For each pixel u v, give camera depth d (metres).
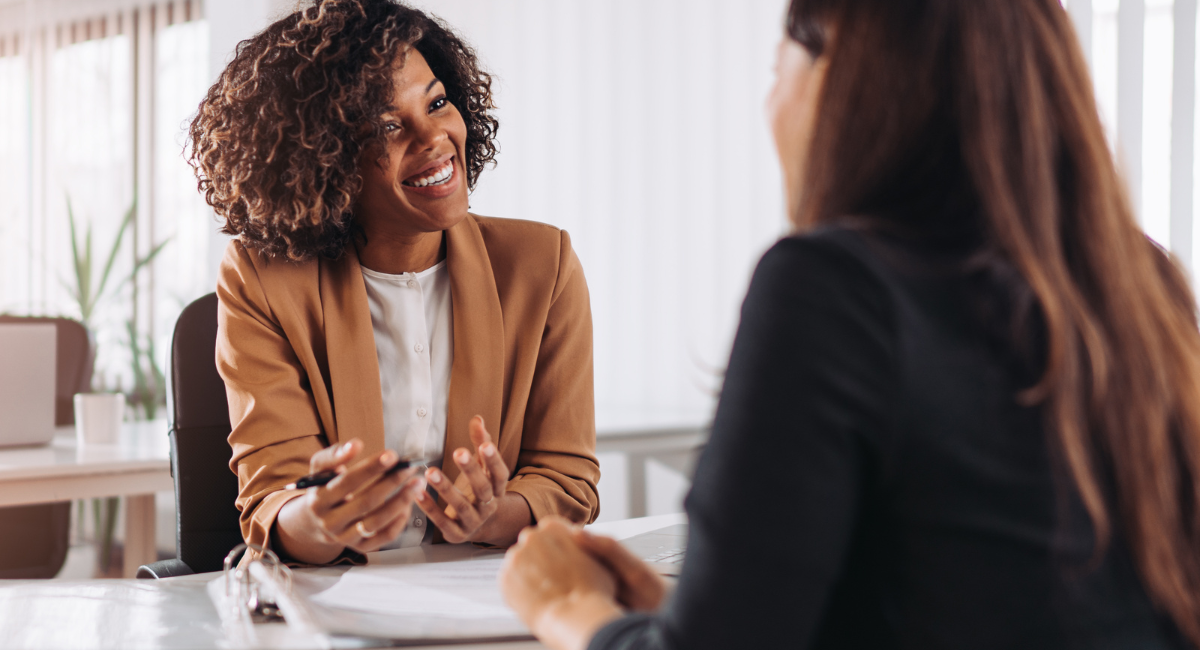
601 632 0.57
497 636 0.75
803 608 0.52
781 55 0.68
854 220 0.58
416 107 1.30
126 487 1.92
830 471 0.52
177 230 4.61
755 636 0.51
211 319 1.45
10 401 2.10
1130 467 0.57
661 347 3.37
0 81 5.38
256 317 1.31
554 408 1.42
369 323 1.34
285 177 1.28
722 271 3.19
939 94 0.58
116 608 0.85
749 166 3.11
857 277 0.53
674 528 1.22
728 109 3.17
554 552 0.65
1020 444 0.54
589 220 3.60
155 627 0.79
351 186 1.30
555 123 3.71
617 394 3.51
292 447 1.22
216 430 1.40
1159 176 2.12
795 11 0.66
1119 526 0.58
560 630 0.60
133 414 4.46
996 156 0.57
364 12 1.32
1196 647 0.61
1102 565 0.56
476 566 1.01
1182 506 0.61
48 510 2.45
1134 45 2.15
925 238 0.57
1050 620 0.54
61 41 5.11
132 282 4.61
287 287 1.33
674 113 3.33
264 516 1.11
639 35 3.43
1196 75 2.06
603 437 2.79
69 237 5.04
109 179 4.89
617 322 3.51
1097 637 0.55
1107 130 0.64
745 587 0.51
